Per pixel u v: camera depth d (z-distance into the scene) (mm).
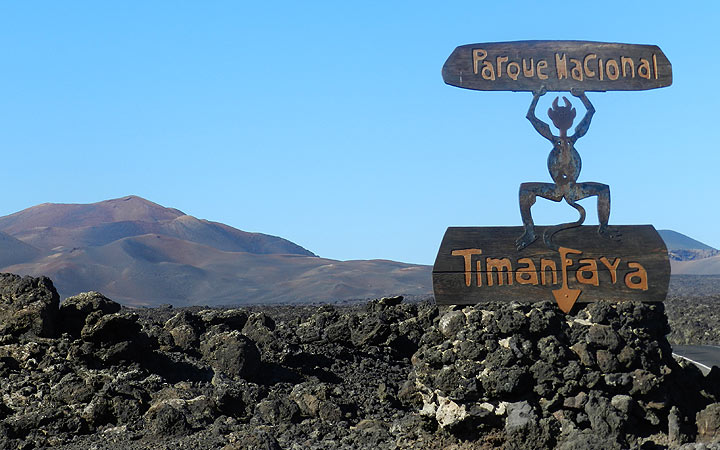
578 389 11898
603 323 12656
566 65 13828
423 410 12164
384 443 12867
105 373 15680
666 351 13352
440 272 13188
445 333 12344
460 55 13734
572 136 13680
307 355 18984
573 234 13391
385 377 19016
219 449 12609
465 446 11672
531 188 13445
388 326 21125
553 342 12047
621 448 10961
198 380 16422
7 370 15422
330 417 15234
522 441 11391
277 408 15031
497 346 11883
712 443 11422
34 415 14070
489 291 13172
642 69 13945
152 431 13898
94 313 16250
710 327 38812
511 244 13289
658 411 12281
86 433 14195
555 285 13234
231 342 17047
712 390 14016
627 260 13352
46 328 16297
